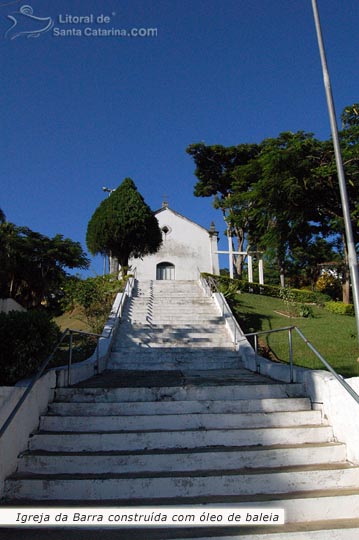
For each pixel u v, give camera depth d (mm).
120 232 18547
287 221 22891
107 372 8453
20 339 4738
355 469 4137
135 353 9672
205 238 32062
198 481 3951
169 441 4633
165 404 5328
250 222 30484
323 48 5520
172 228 31906
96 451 4504
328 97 5336
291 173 20297
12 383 4691
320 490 4008
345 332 12961
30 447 4520
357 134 19719
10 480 3873
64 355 9555
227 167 36094
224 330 11648
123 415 5188
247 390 5793
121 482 3898
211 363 9281
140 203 19109
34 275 30875
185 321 12531
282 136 22094
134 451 4496
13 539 3258
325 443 4715
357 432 4309
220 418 5035
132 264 30547
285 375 6504
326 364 4891
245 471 4168
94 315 13164
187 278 30984
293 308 18297
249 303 19172
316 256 31547
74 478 3955
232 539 3238
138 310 13625
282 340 11938
